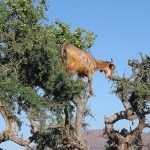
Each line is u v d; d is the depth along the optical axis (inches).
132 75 1229.7
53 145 1136.2
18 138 965.2
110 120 1305.4
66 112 995.9
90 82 834.2
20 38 775.1
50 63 780.0
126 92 1211.9
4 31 777.6
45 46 773.3
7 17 788.6
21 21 796.0
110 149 1311.5
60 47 833.5
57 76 787.4
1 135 924.0
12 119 881.5
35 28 780.0
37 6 816.9
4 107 815.1
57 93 814.5
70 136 1088.8
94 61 866.8
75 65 813.9
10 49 759.7
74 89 806.5
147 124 1284.4
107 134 1311.5
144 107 1261.1
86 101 1120.8
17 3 794.2
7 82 732.7
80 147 1085.1
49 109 807.1
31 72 805.9
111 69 935.7
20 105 768.3
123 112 1291.8
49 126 971.3
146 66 1245.1
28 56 773.3
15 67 777.6
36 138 1058.1
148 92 1189.7
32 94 755.4
